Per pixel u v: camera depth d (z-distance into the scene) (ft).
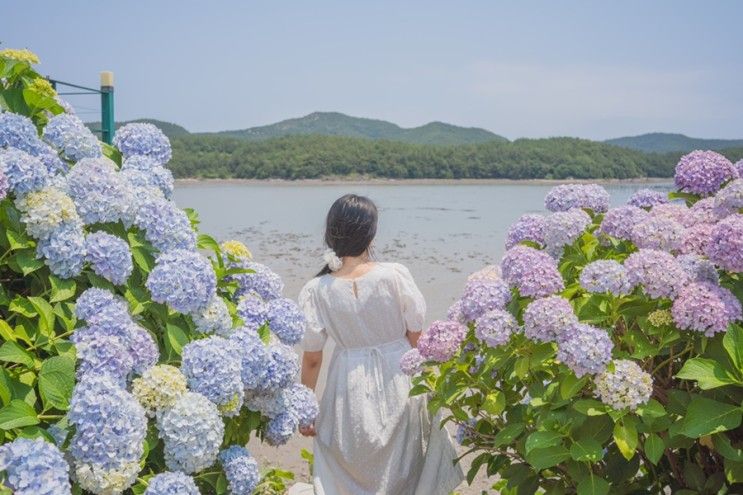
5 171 8.70
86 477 7.61
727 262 8.72
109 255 9.09
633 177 352.90
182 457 8.55
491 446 10.65
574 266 10.41
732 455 8.39
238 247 12.05
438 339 9.77
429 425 12.59
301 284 44.14
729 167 10.86
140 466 8.04
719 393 8.89
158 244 10.01
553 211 11.46
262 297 11.97
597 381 8.52
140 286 9.96
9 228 8.91
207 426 8.59
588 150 351.25
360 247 12.48
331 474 12.34
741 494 9.31
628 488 10.18
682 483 10.01
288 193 212.64
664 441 8.98
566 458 8.63
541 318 8.64
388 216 108.88
